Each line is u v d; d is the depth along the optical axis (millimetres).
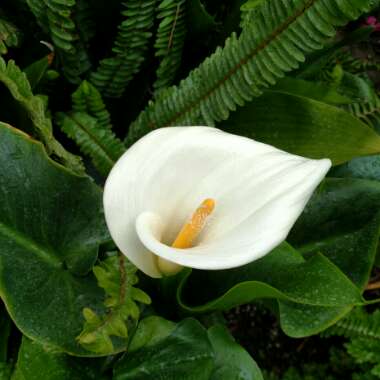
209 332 620
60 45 666
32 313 550
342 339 858
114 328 545
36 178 581
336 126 654
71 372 580
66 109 760
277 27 623
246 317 854
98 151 663
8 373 592
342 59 864
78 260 594
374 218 667
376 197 674
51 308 563
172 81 757
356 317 754
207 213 514
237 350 618
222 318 706
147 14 670
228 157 528
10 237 567
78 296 585
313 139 667
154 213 528
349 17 603
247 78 642
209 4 802
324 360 850
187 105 672
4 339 608
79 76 735
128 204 515
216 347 616
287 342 852
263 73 636
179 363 598
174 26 687
